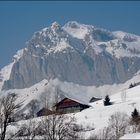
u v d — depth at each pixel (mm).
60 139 72812
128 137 55812
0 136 67812
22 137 71688
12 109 68438
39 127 75312
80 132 78438
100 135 81062
